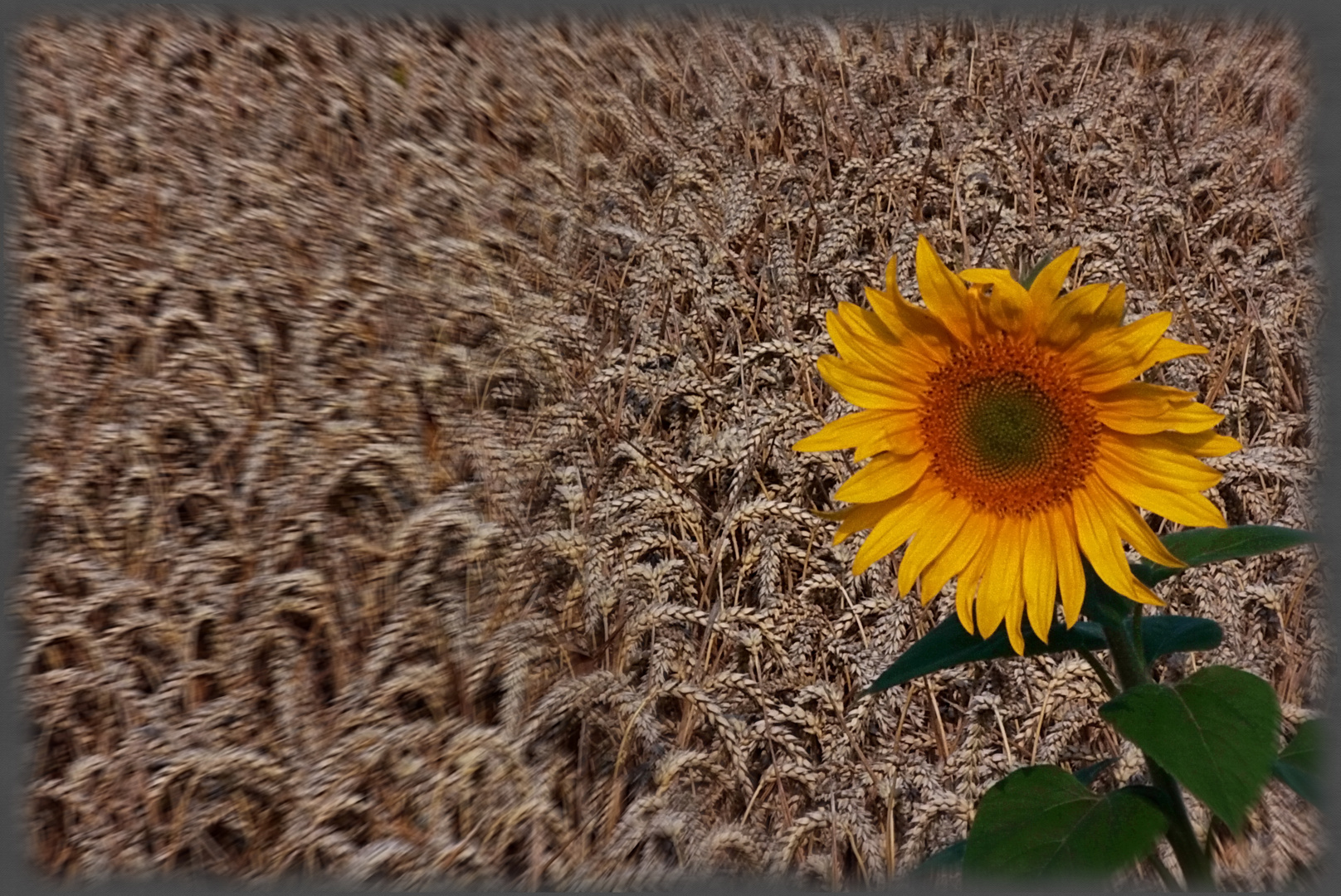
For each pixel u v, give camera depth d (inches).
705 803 44.8
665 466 51.5
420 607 49.3
